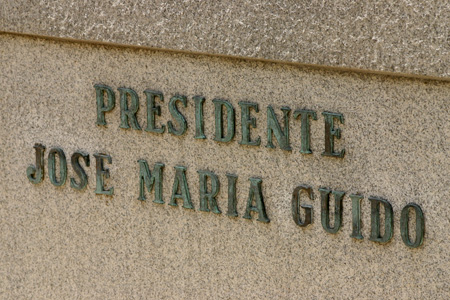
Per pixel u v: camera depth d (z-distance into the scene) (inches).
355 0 171.5
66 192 219.6
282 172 189.2
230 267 199.9
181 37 193.5
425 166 172.9
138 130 205.9
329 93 180.7
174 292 209.0
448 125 169.3
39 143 221.3
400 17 167.5
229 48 187.9
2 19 215.9
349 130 179.8
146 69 202.7
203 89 196.1
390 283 180.4
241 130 192.1
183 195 201.9
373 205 178.7
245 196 194.7
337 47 175.2
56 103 216.7
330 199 184.2
